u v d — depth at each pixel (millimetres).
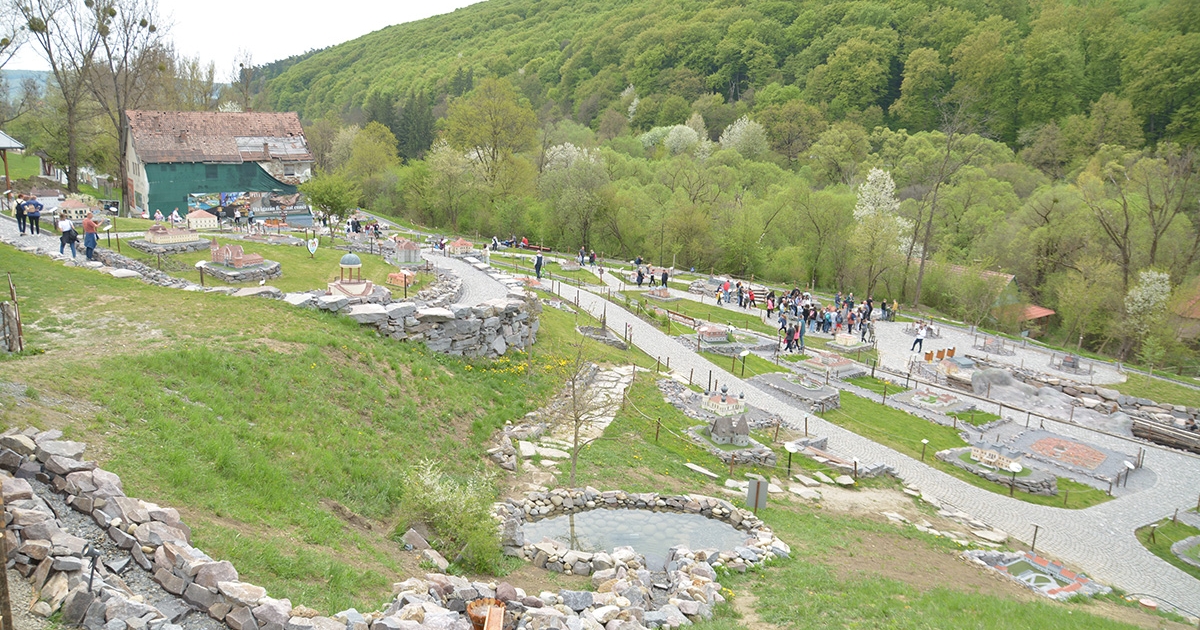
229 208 59344
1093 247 64938
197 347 18578
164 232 35688
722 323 47500
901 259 67812
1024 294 67125
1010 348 51938
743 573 16219
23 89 77500
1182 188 63375
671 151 101688
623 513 19547
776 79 121312
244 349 19391
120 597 8734
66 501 10539
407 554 13992
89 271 25953
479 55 164250
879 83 107875
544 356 30094
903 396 38062
